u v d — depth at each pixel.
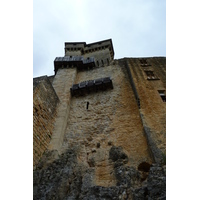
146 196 5.96
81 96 15.19
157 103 11.75
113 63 20.72
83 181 7.56
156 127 9.68
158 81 14.84
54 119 11.69
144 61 20.06
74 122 12.49
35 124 9.02
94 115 12.76
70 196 6.47
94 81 15.78
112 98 14.05
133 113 11.84
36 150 8.56
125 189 6.34
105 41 27.25
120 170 7.70
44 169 7.96
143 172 7.64
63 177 7.20
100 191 6.37
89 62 20.20
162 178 6.18
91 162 9.02
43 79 11.29
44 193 6.60
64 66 19.98
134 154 8.91
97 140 10.52
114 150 9.21
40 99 10.20
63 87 15.70
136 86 13.85
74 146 10.27
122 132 10.59
